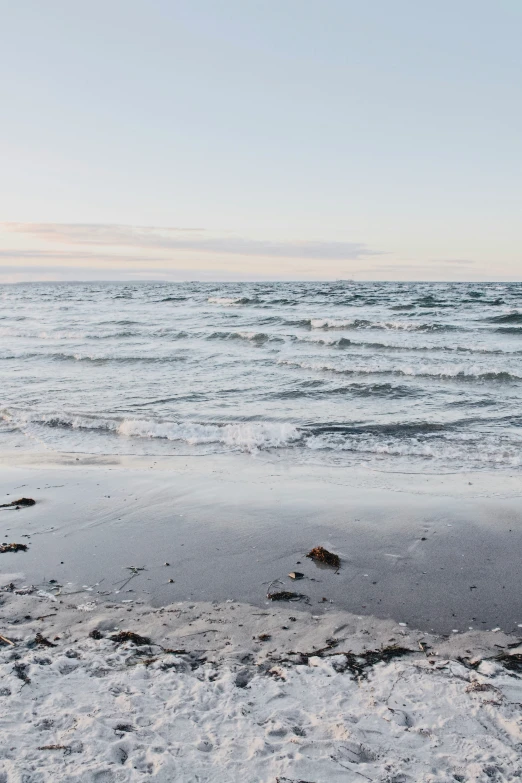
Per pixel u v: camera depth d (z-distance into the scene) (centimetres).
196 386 1520
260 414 1225
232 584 532
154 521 691
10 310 4356
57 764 299
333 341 2162
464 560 571
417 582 529
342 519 688
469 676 379
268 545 618
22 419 1232
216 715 341
